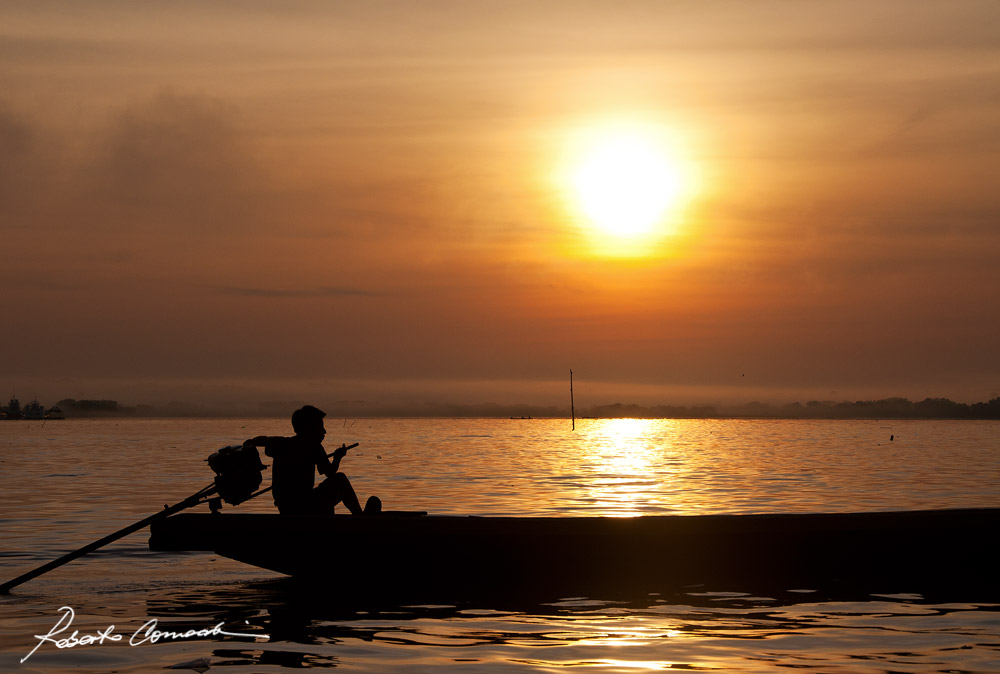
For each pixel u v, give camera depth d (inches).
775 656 282.4
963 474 1286.9
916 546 398.6
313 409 418.6
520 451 2288.4
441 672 263.3
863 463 1626.5
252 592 389.4
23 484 1066.7
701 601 369.7
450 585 390.3
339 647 292.8
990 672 263.7
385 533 387.5
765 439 3538.4
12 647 293.0
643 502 829.8
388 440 3339.1
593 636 308.2
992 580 399.2
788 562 397.1
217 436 3841.0
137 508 773.9
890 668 267.9
